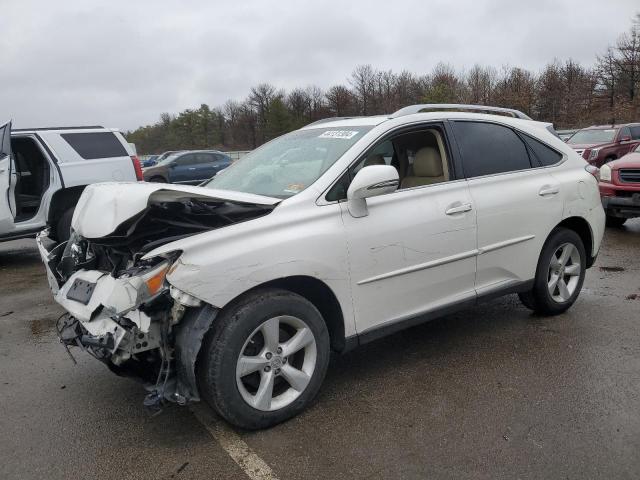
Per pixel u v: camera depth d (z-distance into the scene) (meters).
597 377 3.74
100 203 3.31
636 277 6.30
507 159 4.46
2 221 7.89
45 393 3.85
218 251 2.98
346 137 3.88
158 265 2.93
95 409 3.58
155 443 3.15
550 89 57.09
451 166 4.10
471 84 65.38
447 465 2.83
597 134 17.39
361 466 2.85
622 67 51.44
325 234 3.31
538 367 3.93
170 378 3.00
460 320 4.99
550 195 4.61
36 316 5.78
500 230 4.24
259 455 2.98
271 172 3.92
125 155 9.12
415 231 3.71
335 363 4.15
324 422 3.29
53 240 4.57
